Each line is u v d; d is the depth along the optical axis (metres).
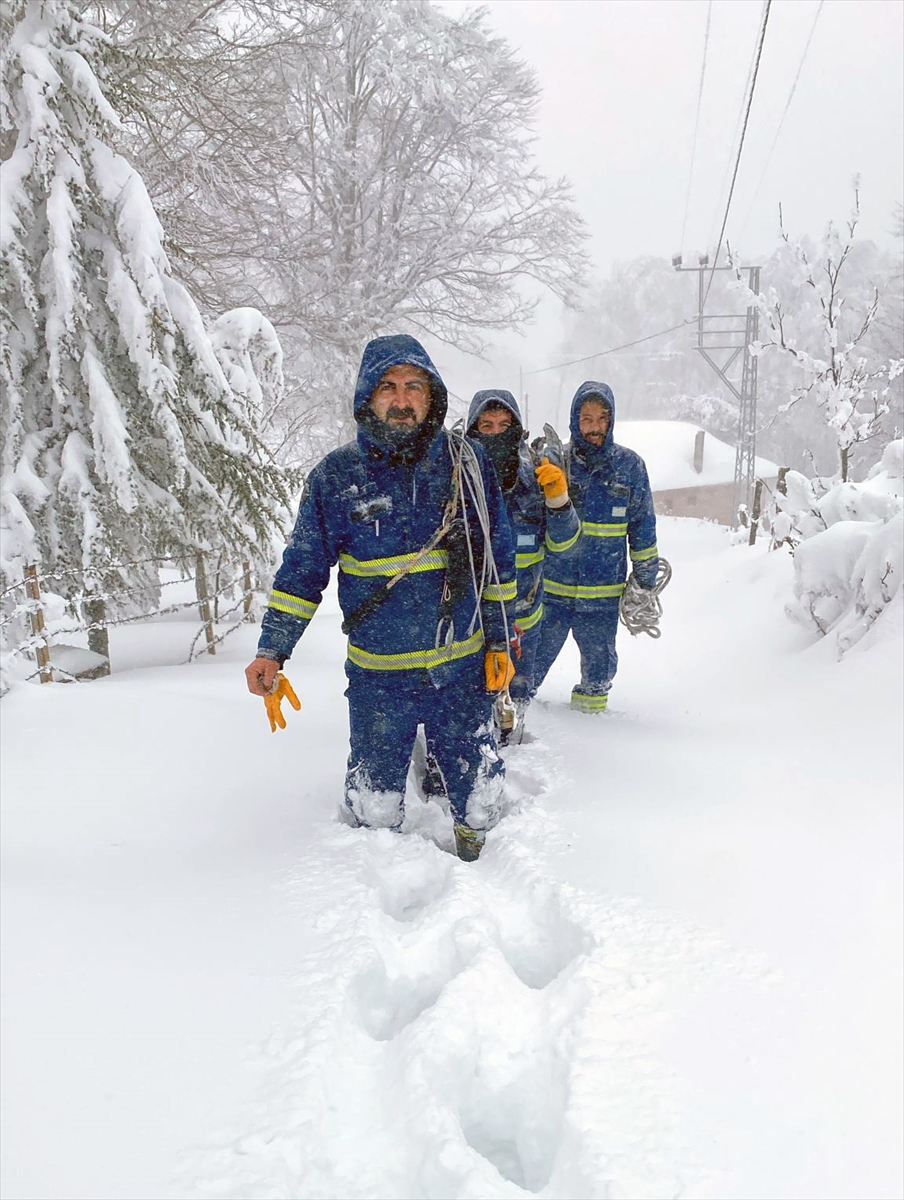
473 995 1.82
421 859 2.57
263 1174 1.32
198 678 5.32
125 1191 1.28
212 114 12.26
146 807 2.96
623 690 5.77
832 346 9.93
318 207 22.14
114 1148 1.37
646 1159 1.34
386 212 23.06
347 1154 1.44
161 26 11.41
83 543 5.75
